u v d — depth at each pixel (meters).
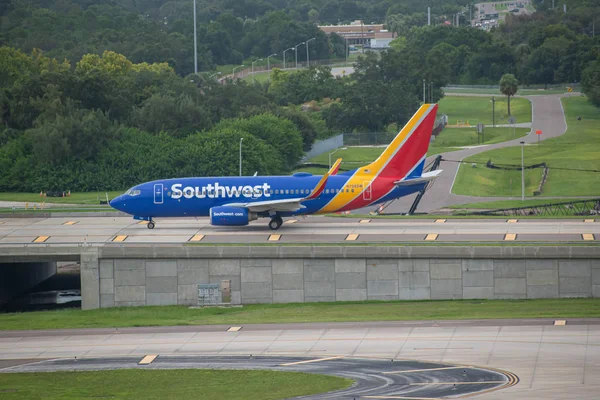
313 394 172.00
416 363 193.12
